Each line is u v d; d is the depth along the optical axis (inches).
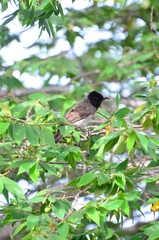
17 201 394.9
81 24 896.3
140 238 417.7
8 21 436.5
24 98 904.9
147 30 942.4
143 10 919.7
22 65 898.1
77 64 1015.6
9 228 488.1
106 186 405.1
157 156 460.4
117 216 410.9
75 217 366.0
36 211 414.3
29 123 393.1
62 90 928.3
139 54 906.7
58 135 460.8
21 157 432.1
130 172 427.8
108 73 884.6
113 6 919.7
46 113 406.6
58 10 430.0
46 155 424.8
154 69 925.2
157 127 430.3
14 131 384.5
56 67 966.4
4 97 592.1
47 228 354.0
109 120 420.8
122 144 413.7
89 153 469.1
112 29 966.4
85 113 622.8
